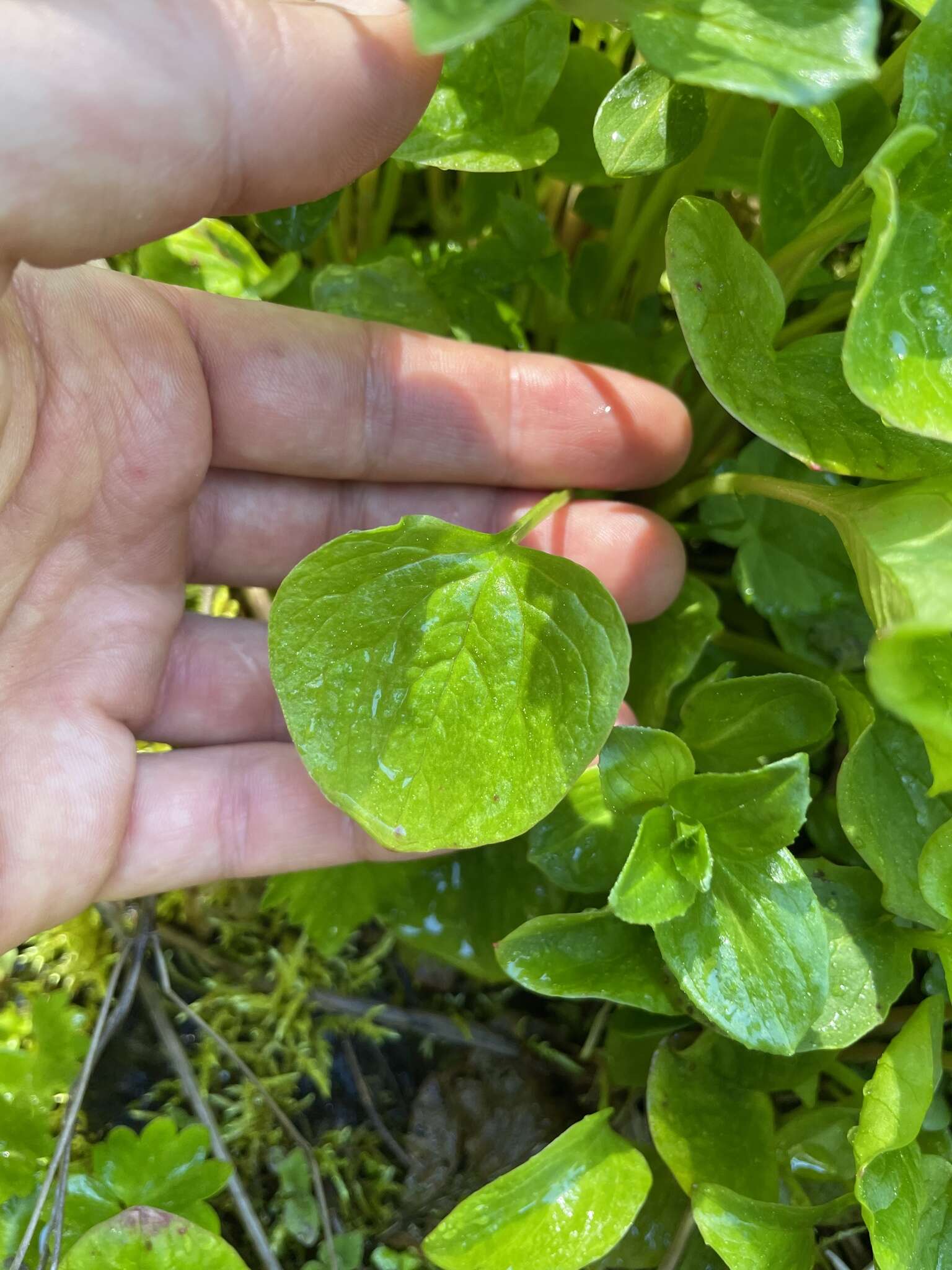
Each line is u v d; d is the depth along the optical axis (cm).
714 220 9
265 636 14
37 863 11
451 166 11
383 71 9
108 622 12
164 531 12
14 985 14
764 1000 9
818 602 13
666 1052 11
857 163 10
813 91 6
